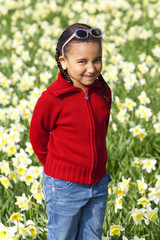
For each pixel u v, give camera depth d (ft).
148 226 9.89
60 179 7.38
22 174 11.49
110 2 34.88
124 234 9.35
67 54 6.92
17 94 19.19
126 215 10.09
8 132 15.25
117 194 10.39
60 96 7.13
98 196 7.63
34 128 7.50
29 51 25.27
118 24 29.48
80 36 6.68
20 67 21.75
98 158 7.44
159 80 20.12
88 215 7.72
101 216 7.81
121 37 26.84
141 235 9.84
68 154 7.30
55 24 30.07
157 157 13.93
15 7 37.32
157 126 14.55
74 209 7.48
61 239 7.70
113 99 17.33
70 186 7.35
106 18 32.50
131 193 10.84
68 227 7.61
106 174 8.14
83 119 7.23
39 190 10.08
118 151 13.62
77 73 6.91
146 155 14.12
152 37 27.45
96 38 6.81
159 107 17.11
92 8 34.40
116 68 19.71
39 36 29.27
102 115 7.52
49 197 7.58
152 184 11.63
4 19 34.01
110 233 9.02
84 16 32.32
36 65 22.94
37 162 12.96
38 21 32.30
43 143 7.72
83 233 7.86
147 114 15.03
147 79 20.22
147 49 25.46
